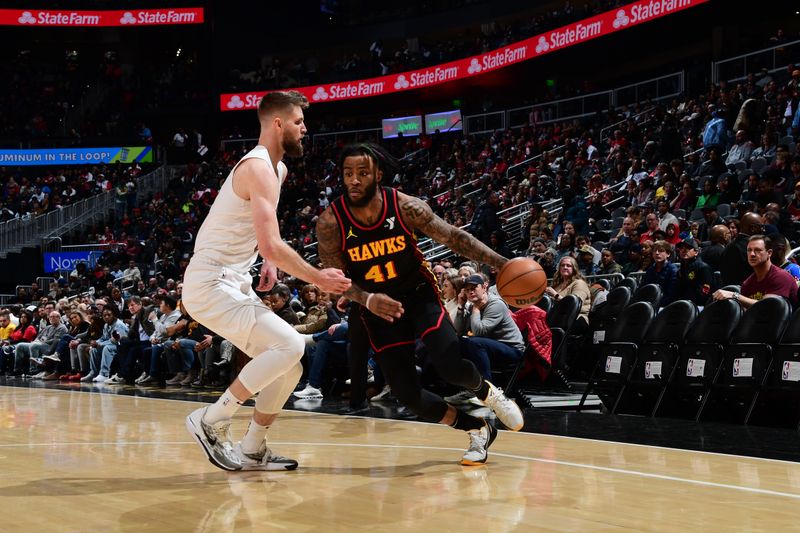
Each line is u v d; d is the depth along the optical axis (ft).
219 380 31.71
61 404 24.35
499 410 12.35
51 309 43.98
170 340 33.47
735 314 18.57
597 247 33.65
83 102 94.84
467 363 11.98
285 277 36.24
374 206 11.78
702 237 29.22
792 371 16.98
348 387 27.37
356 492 10.00
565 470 11.64
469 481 10.75
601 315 23.59
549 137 59.00
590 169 47.73
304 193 69.36
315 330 27.02
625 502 9.33
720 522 8.32
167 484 10.66
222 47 91.30
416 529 8.06
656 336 19.95
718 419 19.24
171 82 92.53
